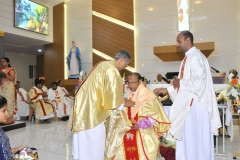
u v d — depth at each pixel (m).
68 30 9.09
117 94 1.86
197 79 1.95
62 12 9.11
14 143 3.71
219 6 6.55
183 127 2.03
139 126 2.05
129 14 7.91
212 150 2.06
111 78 1.88
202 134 2.02
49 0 8.86
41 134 4.42
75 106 1.97
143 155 2.05
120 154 2.09
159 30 7.40
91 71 2.01
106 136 2.11
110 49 8.22
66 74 9.04
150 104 2.09
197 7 6.83
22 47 10.36
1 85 4.44
